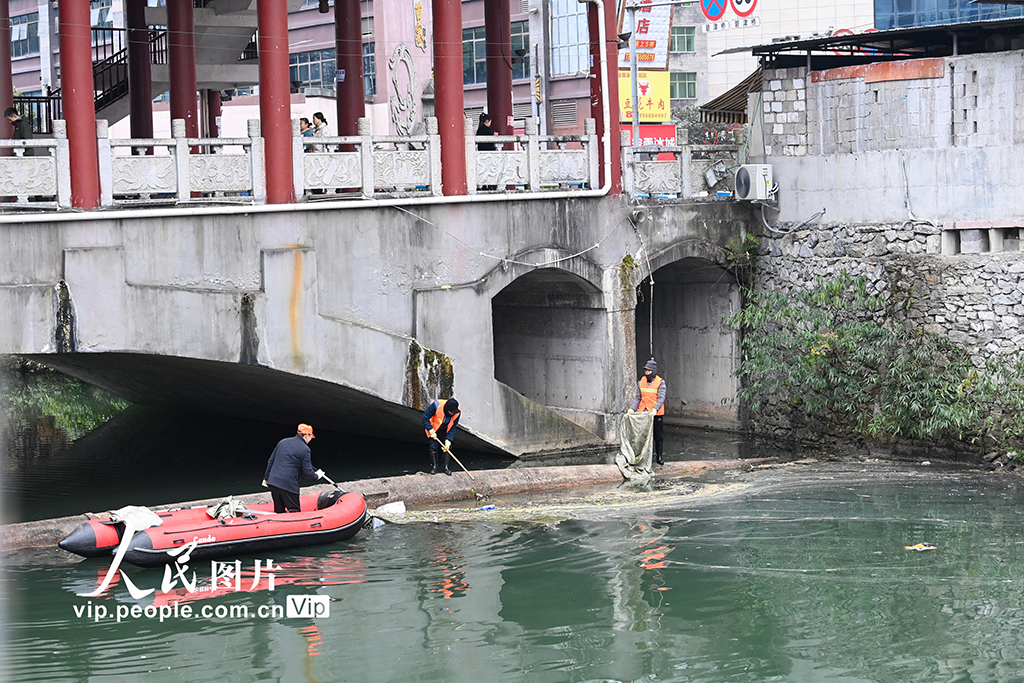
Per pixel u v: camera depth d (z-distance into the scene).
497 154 21.39
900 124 21.89
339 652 12.77
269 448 23.38
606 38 22.53
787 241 23.70
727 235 24.14
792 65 24.39
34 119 29.88
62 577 15.05
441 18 20.55
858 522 17.25
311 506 17.27
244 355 18.42
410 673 12.20
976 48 23.08
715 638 13.12
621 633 13.27
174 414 27.53
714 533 16.88
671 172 23.62
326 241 19.20
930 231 21.47
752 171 23.53
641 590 14.60
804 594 14.40
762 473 20.58
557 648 12.88
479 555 16.05
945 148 21.34
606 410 23.14
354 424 23.47
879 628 13.33
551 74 42.25
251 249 18.45
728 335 24.67
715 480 20.19
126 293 17.28
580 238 22.39
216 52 29.42
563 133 42.38
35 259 16.55
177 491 19.62
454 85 20.59
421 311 20.31
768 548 16.14
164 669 12.27
